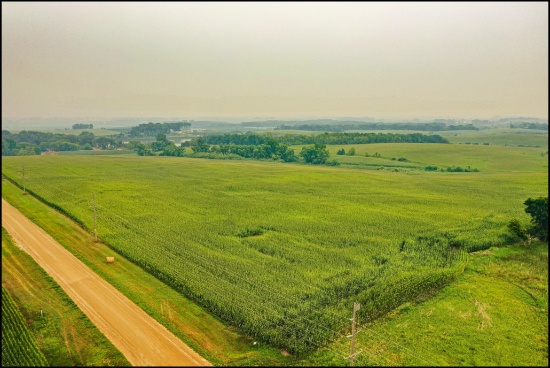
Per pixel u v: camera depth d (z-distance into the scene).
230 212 82.19
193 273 51.75
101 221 73.56
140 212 81.06
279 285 48.97
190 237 66.31
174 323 41.34
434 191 104.56
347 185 111.75
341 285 48.94
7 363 34.75
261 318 41.16
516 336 39.28
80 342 37.97
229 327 41.12
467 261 57.03
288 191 103.56
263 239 66.12
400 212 83.19
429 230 70.88
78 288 48.34
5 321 40.53
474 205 89.00
